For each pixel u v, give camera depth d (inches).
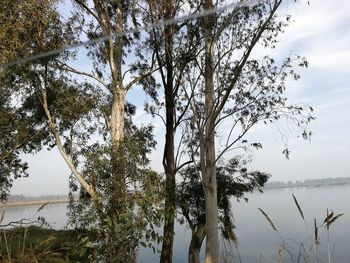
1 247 389.1
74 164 594.2
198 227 754.2
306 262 213.0
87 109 598.9
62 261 398.0
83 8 620.1
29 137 697.6
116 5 660.7
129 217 367.6
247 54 626.2
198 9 629.9
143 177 458.3
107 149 501.4
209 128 670.5
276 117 668.1
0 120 657.6
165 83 700.0
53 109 617.9
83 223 481.4
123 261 365.7
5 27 494.6
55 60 571.2
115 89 622.2
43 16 519.8
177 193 668.1
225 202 764.6
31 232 534.0
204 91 688.4
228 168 784.3
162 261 598.5
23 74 546.3
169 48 657.0
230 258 292.4
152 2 622.5
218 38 658.8
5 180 791.7
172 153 701.9
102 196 478.0
